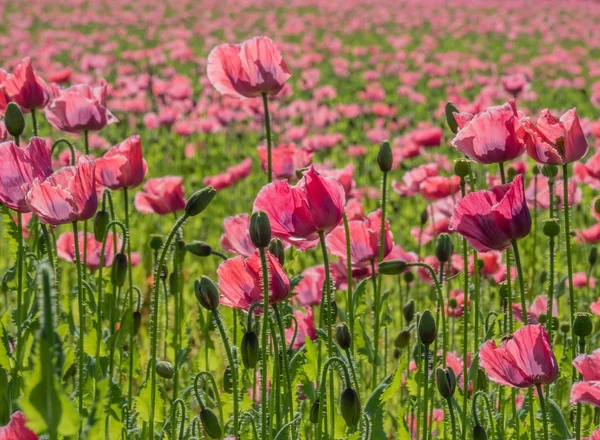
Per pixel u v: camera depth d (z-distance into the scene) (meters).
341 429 4.83
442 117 21.34
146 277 11.10
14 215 7.91
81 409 4.37
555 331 6.61
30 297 5.56
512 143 4.82
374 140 16.42
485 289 8.88
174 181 7.64
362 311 5.70
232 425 5.25
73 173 4.43
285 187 4.31
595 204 6.31
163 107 18.25
